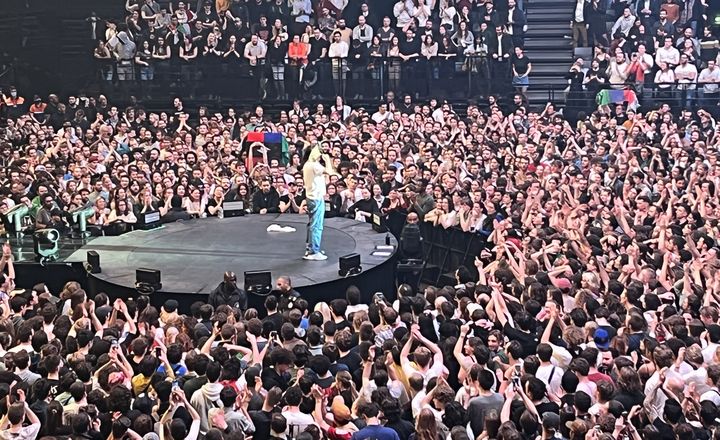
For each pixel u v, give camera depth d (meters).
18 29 31.88
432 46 28.34
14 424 8.72
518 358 10.15
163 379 9.55
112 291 15.45
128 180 20.20
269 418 8.95
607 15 30.70
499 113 25.62
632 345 10.73
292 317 11.39
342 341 10.53
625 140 23.36
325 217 20.66
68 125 25.69
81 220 19.08
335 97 28.73
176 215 20.56
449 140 24.41
